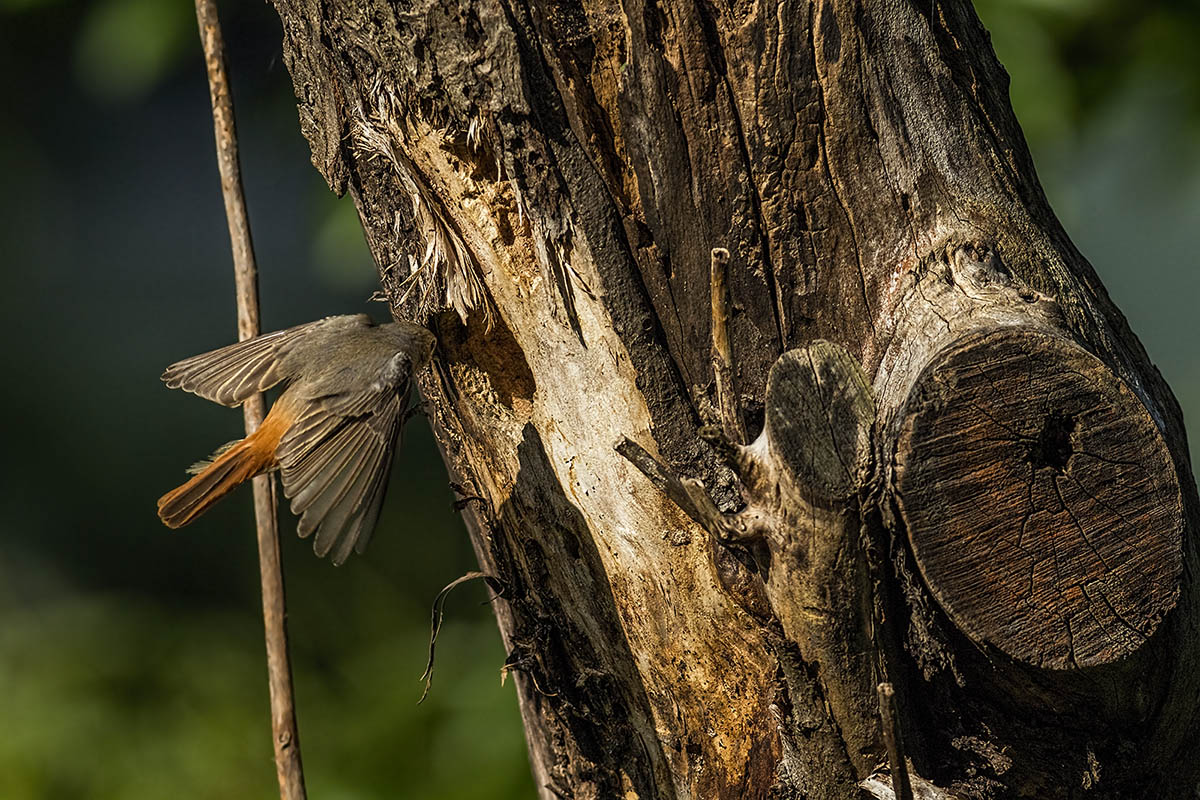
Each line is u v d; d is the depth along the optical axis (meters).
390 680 9.52
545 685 7.43
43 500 13.73
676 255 7.35
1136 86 8.52
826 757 7.36
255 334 7.52
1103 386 7.31
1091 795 7.36
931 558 7.31
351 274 8.34
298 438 7.39
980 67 7.41
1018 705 7.35
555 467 7.38
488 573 7.47
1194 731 7.38
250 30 10.21
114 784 9.18
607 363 7.36
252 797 9.16
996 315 7.33
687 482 7.32
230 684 10.02
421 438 12.58
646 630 7.38
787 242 7.36
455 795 8.32
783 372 7.31
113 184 15.99
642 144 7.34
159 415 14.85
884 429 7.32
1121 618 7.32
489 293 7.39
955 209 7.37
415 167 7.38
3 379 14.89
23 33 12.06
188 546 13.10
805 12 7.34
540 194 7.34
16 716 9.50
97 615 10.92
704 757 7.39
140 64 9.05
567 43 7.34
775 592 7.33
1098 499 7.32
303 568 11.08
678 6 7.34
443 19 7.33
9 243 15.65
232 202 7.52
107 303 16.11
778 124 7.35
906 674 7.35
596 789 7.44
